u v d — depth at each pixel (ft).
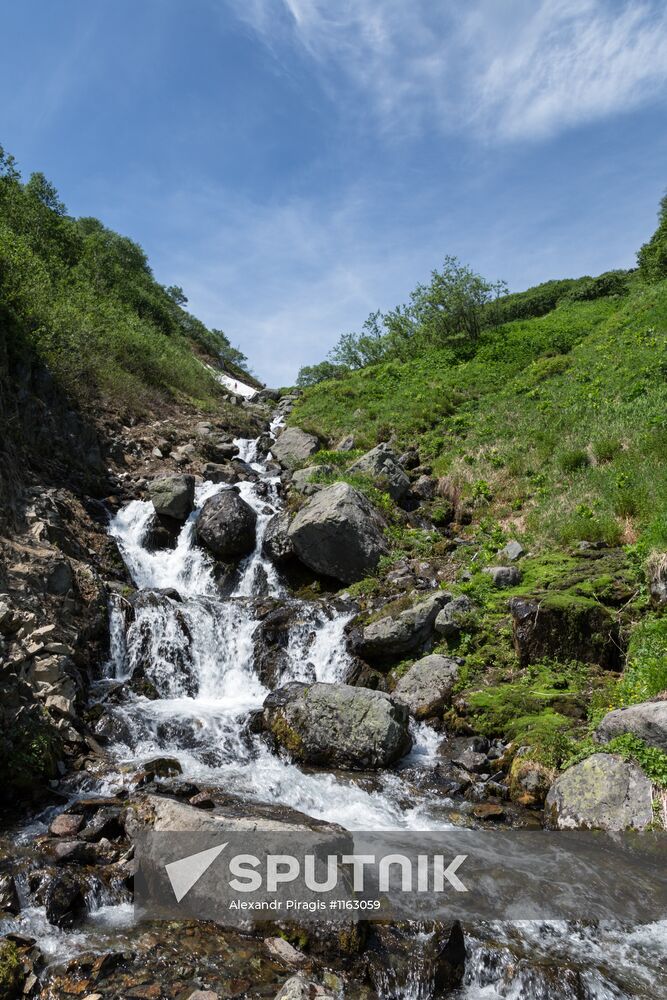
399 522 46.98
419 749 27.53
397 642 32.55
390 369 88.48
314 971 14.83
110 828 19.47
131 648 33.37
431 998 14.89
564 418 53.57
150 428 58.95
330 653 33.91
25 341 44.65
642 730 22.49
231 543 43.93
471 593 34.22
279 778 24.49
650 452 42.27
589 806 21.49
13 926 15.51
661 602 28.86
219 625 35.96
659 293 81.15
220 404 77.10
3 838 19.10
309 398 84.28
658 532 32.42
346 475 52.03
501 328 98.43
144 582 41.57
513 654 30.60
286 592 42.57
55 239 82.89
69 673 27.86
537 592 32.58
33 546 32.63
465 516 48.14
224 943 15.53
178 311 116.06
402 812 22.71
